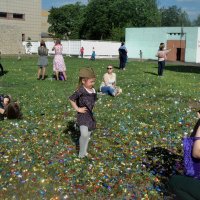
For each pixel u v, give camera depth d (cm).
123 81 2002
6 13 7369
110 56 5559
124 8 7894
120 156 762
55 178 666
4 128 948
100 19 8025
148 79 2134
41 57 2020
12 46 5556
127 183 646
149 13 8012
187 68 3491
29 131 934
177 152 798
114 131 944
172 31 5466
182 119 1083
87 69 756
